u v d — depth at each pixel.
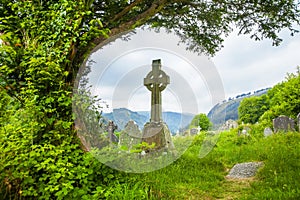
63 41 4.93
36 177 4.42
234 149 10.18
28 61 4.78
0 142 4.13
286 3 7.05
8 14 5.47
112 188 4.47
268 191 5.18
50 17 5.02
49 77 4.68
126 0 6.31
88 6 5.15
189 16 7.41
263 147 9.38
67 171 4.18
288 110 16.86
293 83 17.11
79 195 4.29
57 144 4.77
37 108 4.51
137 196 4.45
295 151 7.93
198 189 5.66
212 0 7.33
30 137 4.28
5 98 4.46
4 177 4.12
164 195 4.99
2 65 4.69
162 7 6.41
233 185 6.19
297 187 5.09
